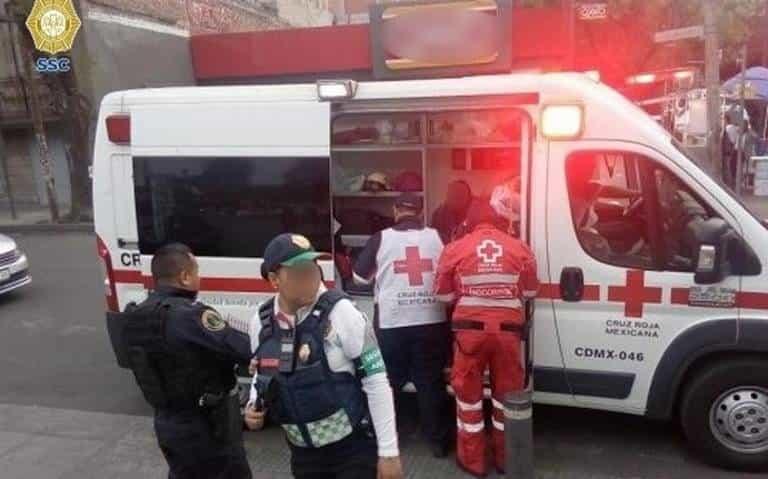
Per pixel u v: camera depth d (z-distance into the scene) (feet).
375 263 14.20
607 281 13.34
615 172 14.34
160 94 15.78
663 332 13.12
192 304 9.68
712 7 34.22
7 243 29.43
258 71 63.93
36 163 63.00
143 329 9.48
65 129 52.06
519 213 15.08
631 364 13.43
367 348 8.52
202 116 15.42
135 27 58.18
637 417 15.71
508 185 16.06
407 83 14.28
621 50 55.36
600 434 14.96
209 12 70.03
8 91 60.54
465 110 14.05
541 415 15.93
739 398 12.95
